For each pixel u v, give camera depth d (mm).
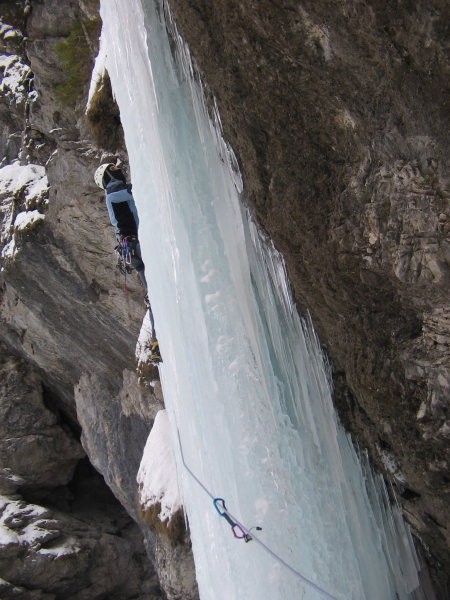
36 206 8289
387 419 3879
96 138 6793
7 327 10883
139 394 8781
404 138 3035
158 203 4531
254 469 4156
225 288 4289
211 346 4270
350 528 4234
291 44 3246
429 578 4531
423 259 3156
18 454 12289
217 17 3529
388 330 3635
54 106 7723
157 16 4145
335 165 3463
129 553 12359
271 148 3719
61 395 12055
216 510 4301
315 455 4254
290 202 3713
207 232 4305
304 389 4270
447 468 3719
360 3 2846
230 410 4238
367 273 3504
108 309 8547
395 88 2973
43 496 12742
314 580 4023
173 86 4277
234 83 3689
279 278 4141
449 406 3490
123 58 4562
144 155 4578
